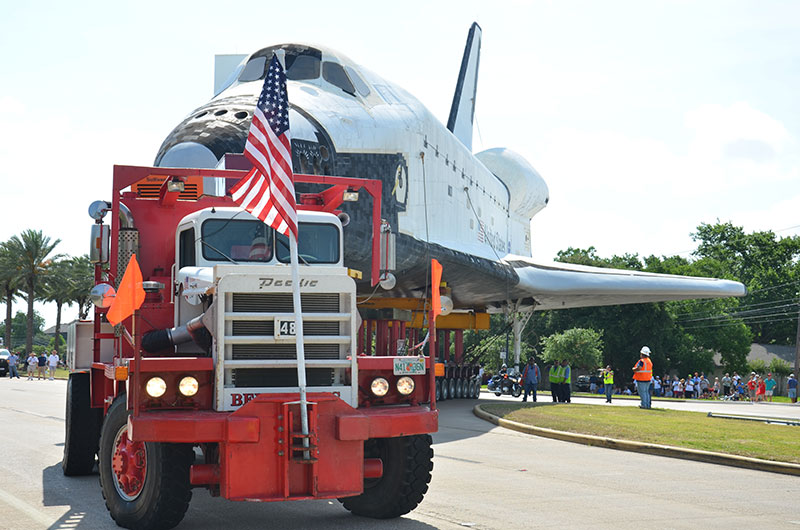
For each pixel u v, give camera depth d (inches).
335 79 1122.0
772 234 5290.4
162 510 341.1
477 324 1813.5
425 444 379.6
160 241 500.7
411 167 1166.3
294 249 348.2
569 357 3223.4
